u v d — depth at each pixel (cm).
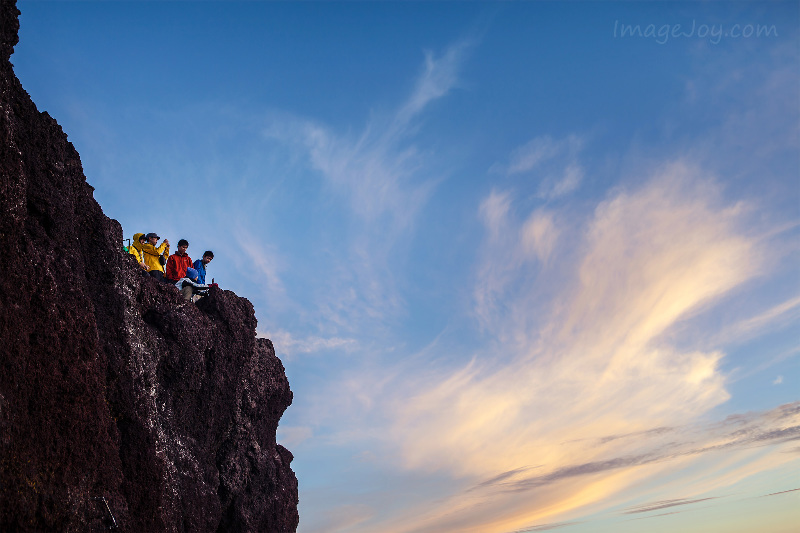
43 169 2086
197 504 2444
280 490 2905
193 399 2588
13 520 1659
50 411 1841
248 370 2861
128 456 2152
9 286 1752
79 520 1845
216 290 2834
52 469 1814
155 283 2581
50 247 2020
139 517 2133
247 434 2839
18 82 2038
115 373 2155
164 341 2481
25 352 1783
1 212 1762
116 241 2366
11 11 1941
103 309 2225
